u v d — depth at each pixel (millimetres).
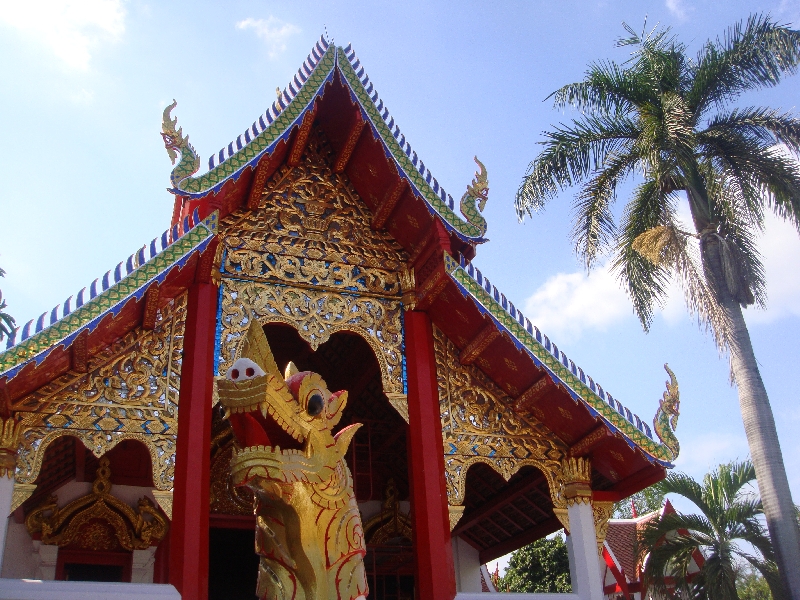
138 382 11688
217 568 18969
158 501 11031
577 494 13195
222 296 12859
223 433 17812
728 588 19406
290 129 12977
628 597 25469
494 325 12562
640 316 19781
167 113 12164
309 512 8164
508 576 37938
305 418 8375
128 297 10680
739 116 20375
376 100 13602
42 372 10758
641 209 20531
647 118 19797
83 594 9773
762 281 19078
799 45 19516
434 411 13141
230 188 12695
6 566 15102
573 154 20609
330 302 13578
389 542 18562
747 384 18344
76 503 15938
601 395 12594
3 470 10438
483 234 13367
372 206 14477
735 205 19703
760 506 20391
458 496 12695
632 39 21734
